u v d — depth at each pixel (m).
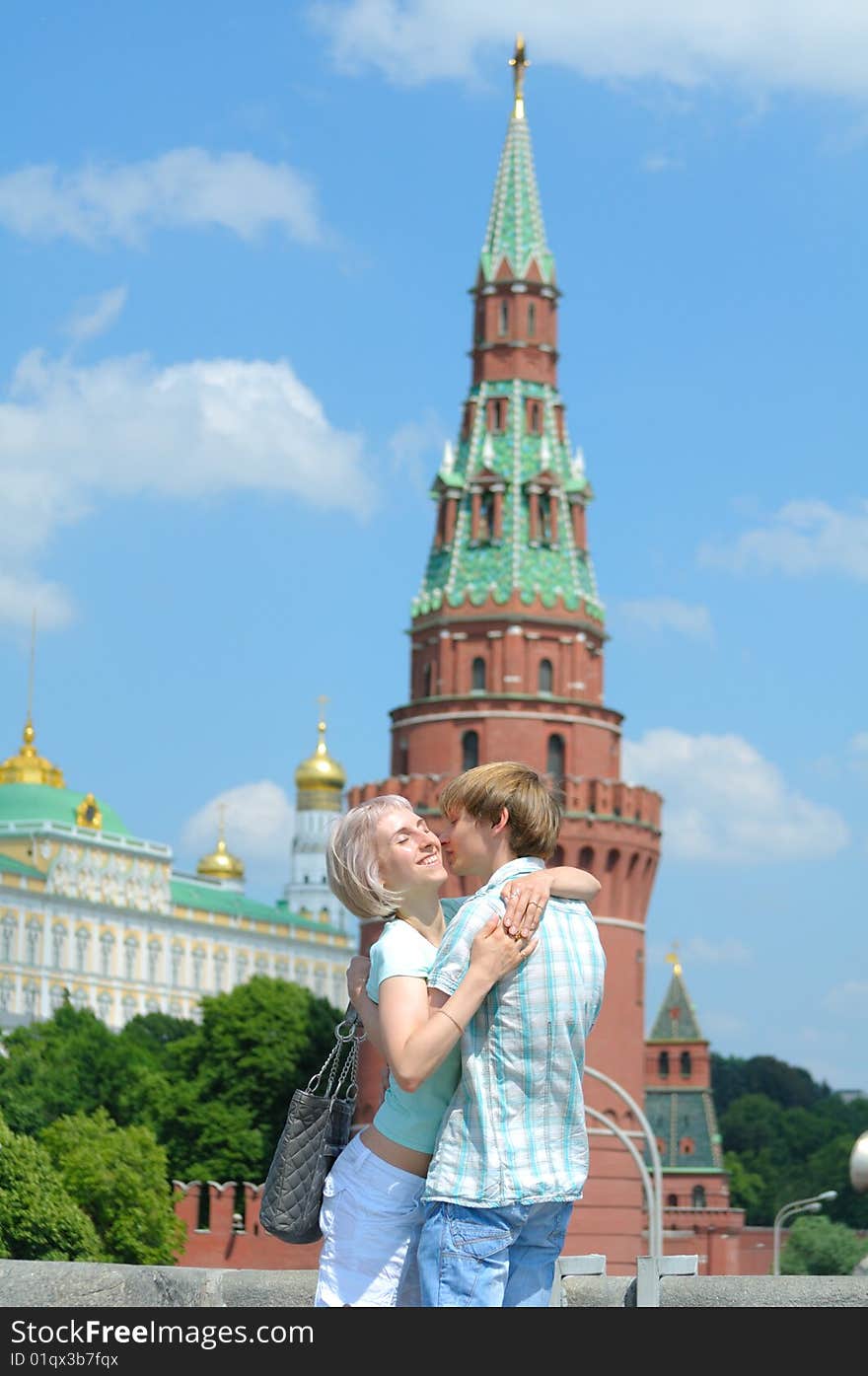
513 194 91.19
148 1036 153.50
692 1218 109.31
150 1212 79.62
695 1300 8.51
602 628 88.81
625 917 84.75
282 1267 84.06
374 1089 74.69
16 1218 67.12
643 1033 84.31
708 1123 131.75
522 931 6.94
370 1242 7.38
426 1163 7.35
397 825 7.53
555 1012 6.96
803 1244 110.56
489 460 88.12
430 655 87.75
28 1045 115.31
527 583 86.56
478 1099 6.95
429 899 7.57
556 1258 7.34
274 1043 103.69
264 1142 101.81
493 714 84.94
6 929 181.25
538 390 89.25
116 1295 8.22
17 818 194.88
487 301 89.88
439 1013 6.86
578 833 83.56
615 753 87.88
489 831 7.46
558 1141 7.01
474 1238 6.92
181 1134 103.06
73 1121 82.88
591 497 89.75
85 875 190.75
